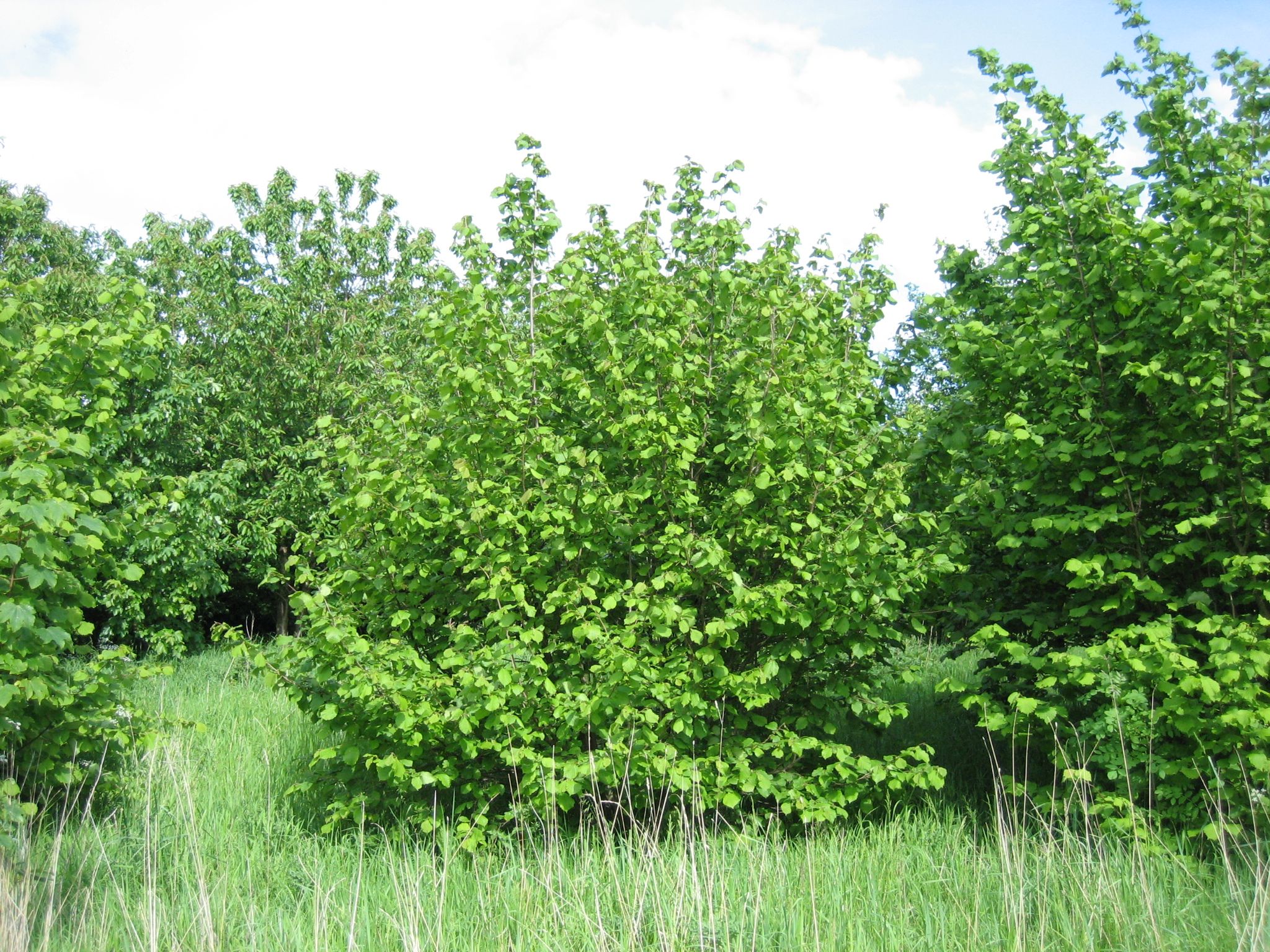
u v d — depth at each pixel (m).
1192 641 5.26
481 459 5.74
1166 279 5.17
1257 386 5.31
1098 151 5.83
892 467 5.52
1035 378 5.76
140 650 14.62
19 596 4.46
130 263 17.39
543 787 5.16
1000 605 6.22
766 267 6.07
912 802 6.41
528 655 5.30
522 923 4.39
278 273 18.64
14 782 4.71
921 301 6.51
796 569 5.71
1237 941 3.99
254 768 7.21
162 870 5.16
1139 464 5.29
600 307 5.65
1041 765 7.05
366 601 5.94
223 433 16.20
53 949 4.16
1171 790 5.17
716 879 4.64
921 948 4.16
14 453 4.62
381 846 5.54
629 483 5.84
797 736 5.75
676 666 5.34
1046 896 4.38
